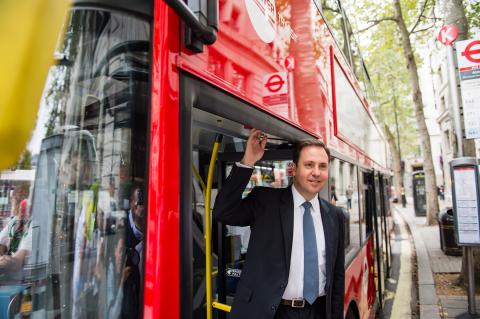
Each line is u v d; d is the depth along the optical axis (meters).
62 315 1.12
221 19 1.62
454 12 6.16
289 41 2.59
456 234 5.80
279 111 2.29
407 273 9.04
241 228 2.88
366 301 4.61
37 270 1.12
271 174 2.85
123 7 1.19
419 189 20.06
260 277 2.06
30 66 0.63
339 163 3.88
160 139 1.17
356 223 4.54
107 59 1.16
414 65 13.60
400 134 42.03
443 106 29.05
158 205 1.15
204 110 1.50
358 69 6.54
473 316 5.80
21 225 1.11
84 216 1.13
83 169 1.13
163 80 1.20
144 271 1.13
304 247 2.15
